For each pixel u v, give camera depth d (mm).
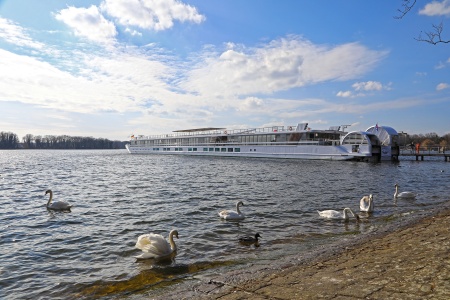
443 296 5699
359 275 7309
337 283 6898
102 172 45625
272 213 17594
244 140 85875
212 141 95000
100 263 10211
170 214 17406
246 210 18422
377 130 71312
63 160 83750
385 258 8594
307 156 71688
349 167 52562
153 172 44844
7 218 16859
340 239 12195
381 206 19938
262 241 12336
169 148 110188
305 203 20609
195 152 99188
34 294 8109
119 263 10180
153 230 14250
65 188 28719
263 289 7020
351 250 10133
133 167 55469
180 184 30859
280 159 75875
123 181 33812
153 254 10555
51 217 17047
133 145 131250
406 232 11984
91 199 22578
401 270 7359
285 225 14977
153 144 118312
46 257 10820
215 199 22203
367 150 63031
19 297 7961
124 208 19203
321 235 13109
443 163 64750
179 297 7164
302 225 14945
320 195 24000
